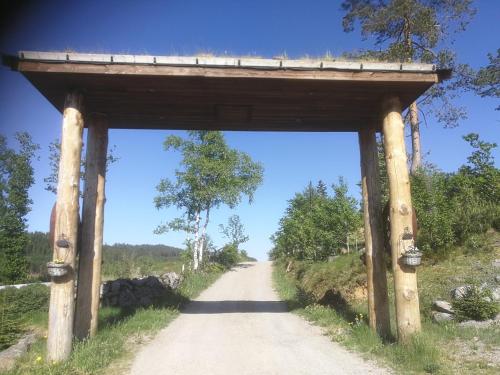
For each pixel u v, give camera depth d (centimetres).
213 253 3694
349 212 2147
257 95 769
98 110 847
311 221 2558
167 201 3014
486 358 597
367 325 834
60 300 645
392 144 729
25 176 2475
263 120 911
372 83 708
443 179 1689
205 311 1262
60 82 697
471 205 1449
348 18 2111
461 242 1294
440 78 714
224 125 945
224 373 596
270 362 650
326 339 811
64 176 673
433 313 859
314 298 1366
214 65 678
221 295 1823
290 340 810
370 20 2042
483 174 1619
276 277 2700
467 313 807
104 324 907
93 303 806
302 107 830
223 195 3014
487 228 1305
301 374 582
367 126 901
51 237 678
